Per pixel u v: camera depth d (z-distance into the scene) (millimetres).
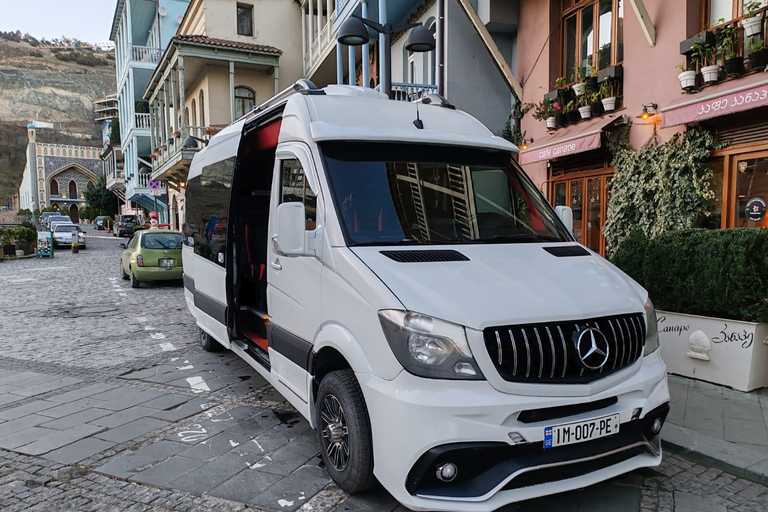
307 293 3730
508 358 2797
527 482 2869
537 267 3420
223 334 5691
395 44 15836
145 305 11047
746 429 4242
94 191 71188
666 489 3527
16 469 3799
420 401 2734
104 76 192750
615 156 8648
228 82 22672
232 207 5477
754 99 5984
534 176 10984
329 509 3256
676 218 7605
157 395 5363
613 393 2992
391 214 3693
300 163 4043
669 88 7816
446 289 2979
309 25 21641
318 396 3578
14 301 11570
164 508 3289
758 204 6871
